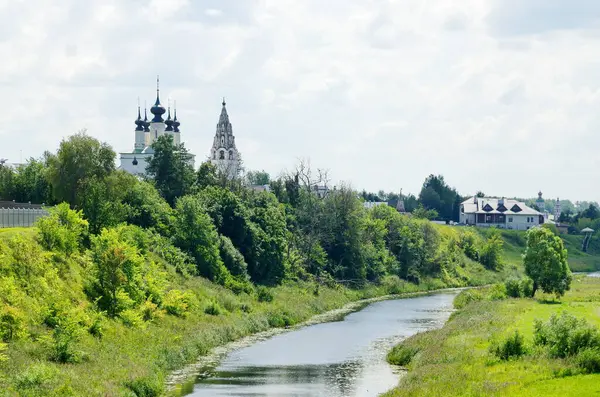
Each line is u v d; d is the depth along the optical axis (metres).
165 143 153.12
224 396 63.78
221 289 114.69
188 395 64.12
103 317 78.50
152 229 120.31
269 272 136.38
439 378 61.69
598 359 60.62
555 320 68.50
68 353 65.25
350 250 163.50
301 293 132.75
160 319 89.75
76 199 117.94
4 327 65.06
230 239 132.38
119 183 119.81
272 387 67.25
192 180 157.88
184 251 120.06
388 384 68.56
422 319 115.12
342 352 85.06
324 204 164.75
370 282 162.12
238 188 163.75
